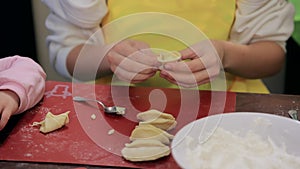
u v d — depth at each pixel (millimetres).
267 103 874
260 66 1223
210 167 654
